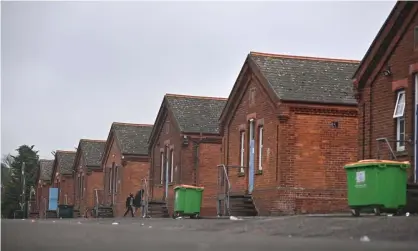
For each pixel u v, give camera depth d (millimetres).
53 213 70312
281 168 25719
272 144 26625
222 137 32375
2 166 102562
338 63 29297
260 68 27875
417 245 9938
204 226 16875
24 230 15875
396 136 19875
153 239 12008
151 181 43219
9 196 96188
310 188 25906
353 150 26562
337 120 26531
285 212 25500
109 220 28656
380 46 20625
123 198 48125
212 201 36500
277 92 26203
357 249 9305
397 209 15555
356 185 16031
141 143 49812
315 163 26109
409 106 19156
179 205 27219
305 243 10555
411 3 19172
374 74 21062
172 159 39312
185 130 36812
